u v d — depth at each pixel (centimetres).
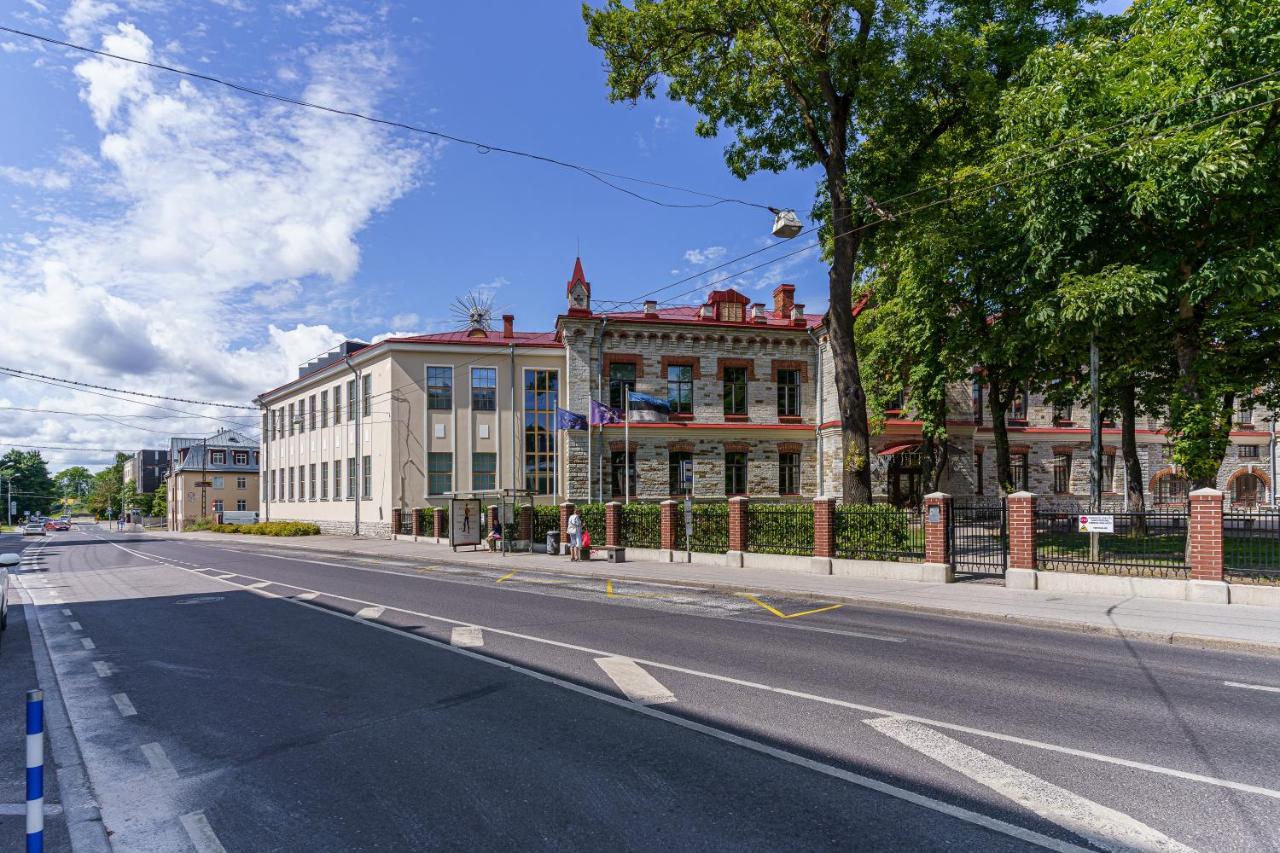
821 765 516
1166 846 394
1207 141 1235
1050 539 1873
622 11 1895
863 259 2333
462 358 3575
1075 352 2012
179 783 508
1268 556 1245
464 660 870
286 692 742
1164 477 3734
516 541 2777
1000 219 1841
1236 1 1272
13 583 2016
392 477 3450
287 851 404
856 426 1975
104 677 834
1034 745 557
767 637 1009
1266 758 529
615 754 543
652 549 2258
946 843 398
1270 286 1324
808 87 1964
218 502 7088
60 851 411
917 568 1596
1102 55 1499
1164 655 890
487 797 468
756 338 3416
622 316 3291
